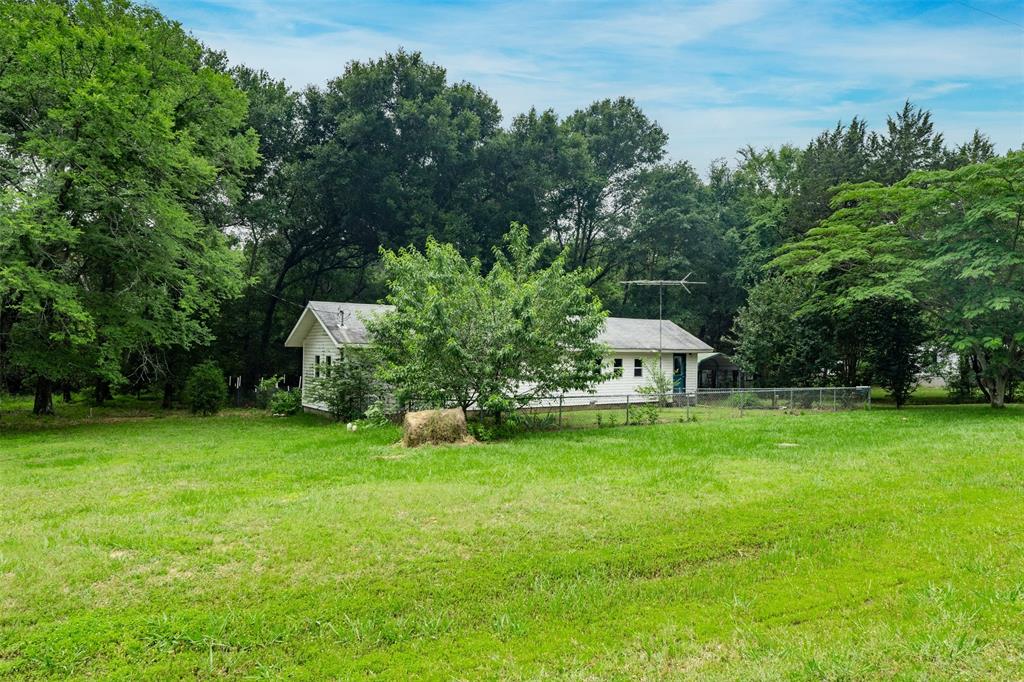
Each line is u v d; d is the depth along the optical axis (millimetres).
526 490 8438
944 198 20438
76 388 31406
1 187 16266
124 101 16812
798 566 5566
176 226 18797
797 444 13117
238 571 5473
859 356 28500
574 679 3688
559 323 15969
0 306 16672
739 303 44812
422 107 33562
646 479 9156
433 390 15039
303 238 35625
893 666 3707
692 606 4750
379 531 6570
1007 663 3697
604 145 46281
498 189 39094
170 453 12773
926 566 5434
